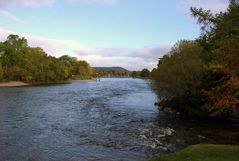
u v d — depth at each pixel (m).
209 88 32.03
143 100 57.53
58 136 25.25
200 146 16.61
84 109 43.09
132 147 21.86
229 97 22.80
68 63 178.38
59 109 42.59
